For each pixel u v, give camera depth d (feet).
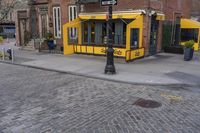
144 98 26.89
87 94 28.40
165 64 48.24
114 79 35.40
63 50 64.75
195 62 51.11
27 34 80.33
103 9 60.03
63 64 48.47
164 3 62.64
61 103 25.05
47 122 20.12
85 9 63.77
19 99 26.45
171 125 19.51
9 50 54.95
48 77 38.06
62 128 18.94
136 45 56.49
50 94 28.40
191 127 19.17
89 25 64.64
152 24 59.16
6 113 22.18
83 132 18.21
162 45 65.87
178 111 22.81
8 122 20.13
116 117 21.17
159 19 59.98
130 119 20.70
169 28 67.92
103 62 50.42
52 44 71.36
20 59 55.57
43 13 75.05
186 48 52.60
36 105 24.41
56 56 59.93
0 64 51.16
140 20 52.31
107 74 38.63
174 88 31.83
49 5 72.18
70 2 66.49
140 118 20.94
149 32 56.85
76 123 19.89
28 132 18.28
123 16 54.60
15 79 36.45
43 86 32.22
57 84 33.37
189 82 34.01
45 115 21.70
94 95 27.99
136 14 52.90
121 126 19.25
